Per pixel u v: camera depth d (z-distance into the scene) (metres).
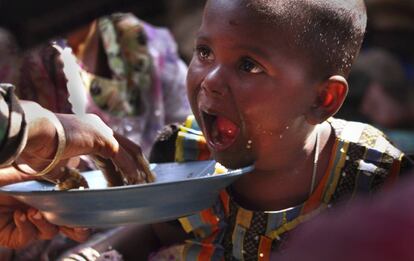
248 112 1.98
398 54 6.53
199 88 2.04
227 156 2.05
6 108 1.73
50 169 1.88
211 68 2.00
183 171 2.27
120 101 3.26
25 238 2.24
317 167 2.17
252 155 2.06
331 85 2.09
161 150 2.41
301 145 2.12
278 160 2.10
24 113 1.76
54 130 1.82
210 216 2.24
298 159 2.14
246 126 2.00
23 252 2.84
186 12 6.24
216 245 2.24
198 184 1.88
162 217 1.91
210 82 1.96
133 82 3.33
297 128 2.07
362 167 2.16
